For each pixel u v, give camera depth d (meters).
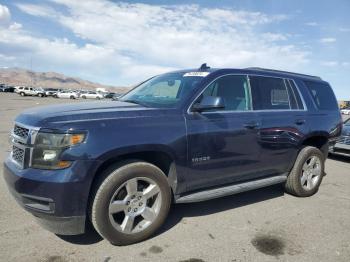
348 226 4.34
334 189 6.08
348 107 64.00
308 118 5.37
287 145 5.03
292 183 5.34
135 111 3.62
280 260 3.43
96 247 3.51
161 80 4.78
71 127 3.16
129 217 3.53
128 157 3.64
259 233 4.02
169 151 3.70
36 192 3.12
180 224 4.18
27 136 3.25
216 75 4.33
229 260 3.38
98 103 4.12
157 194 3.72
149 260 3.31
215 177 4.23
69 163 3.12
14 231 3.77
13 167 3.36
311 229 4.20
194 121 3.92
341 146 8.90
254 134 4.52
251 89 4.71
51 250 3.41
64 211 3.14
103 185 3.32
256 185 4.67
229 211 4.70
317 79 6.06
